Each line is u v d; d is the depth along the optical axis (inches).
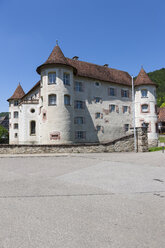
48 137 877.2
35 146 705.0
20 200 216.1
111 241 130.3
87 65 1204.5
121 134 1213.1
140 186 271.0
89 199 218.4
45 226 152.9
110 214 175.8
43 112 906.1
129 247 123.2
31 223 158.4
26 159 569.3
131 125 1267.2
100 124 1140.5
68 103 924.0
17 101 1740.9
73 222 159.6
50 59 924.0
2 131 2140.7
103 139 1141.7
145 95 1253.7
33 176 344.5
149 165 438.3
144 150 773.3
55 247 123.5
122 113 1237.7
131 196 228.7
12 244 127.4
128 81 1320.1
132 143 794.2
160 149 882.8
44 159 566.3
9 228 150.0
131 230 145.6
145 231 144.0
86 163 480.1
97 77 1152.8
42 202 209.2
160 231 144.0
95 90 1147.3
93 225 154.0
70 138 893.8
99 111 1145.4
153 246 124.3
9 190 256.4
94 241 130.3
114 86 1230.3
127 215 173.3
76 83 1085.1
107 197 225.5
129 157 581.0
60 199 219.0
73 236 137.2
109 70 1310.3
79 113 1072.2
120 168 406.0
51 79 914.1
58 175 350.0
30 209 189.0
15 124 1717.5
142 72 1295.5
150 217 169.0
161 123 2338.8
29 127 1093.1
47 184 287.3
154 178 317.4
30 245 126.0
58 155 622.5
